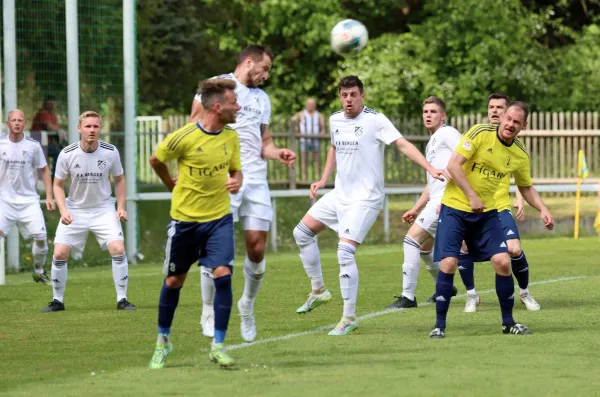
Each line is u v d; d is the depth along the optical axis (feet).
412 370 66.44
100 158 105.19
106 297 115.44
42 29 192.44
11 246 157.89
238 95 82.53
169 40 308.60
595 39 314.96
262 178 82.69
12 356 75.92
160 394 60.29
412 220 101.14
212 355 68.85
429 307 100.48
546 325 86.07
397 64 287.89
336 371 66.59
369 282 124.47
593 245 169.89
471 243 81.61
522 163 81.30
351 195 87.04
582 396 57.67
